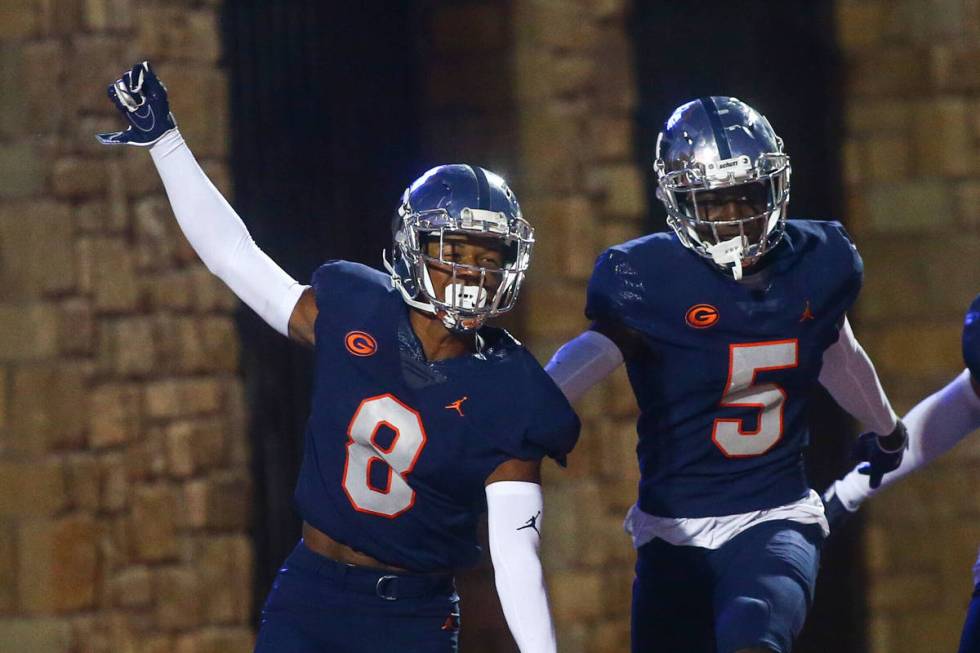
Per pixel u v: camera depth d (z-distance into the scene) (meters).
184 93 18.09
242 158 18.48
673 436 10.62
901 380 21.80
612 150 19.67
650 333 10.40
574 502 19.38
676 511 10.66
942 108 21.66
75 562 17.42
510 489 9.01
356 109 19.50
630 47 19.84
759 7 21.16
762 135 9.95
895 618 21.56
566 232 19.34
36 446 17.39
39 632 17.34
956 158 21.64
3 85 17.48
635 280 10.41
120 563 17.66
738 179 9.77
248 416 18.34
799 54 21.81
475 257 8.80
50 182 17.50
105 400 17.62
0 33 17.47
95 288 17.61
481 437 8.96
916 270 21.75
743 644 9.28
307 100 19.09
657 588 10.89
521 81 19.41
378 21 19.69
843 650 21.64
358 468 9.11
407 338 9.06
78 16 17.61
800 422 10.71
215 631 18.05
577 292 19.36
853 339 11.03
